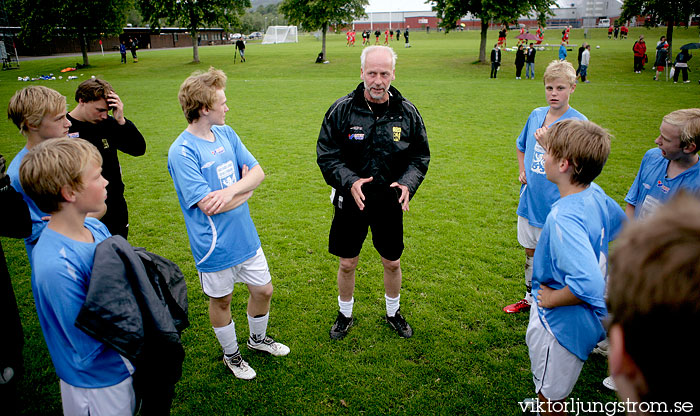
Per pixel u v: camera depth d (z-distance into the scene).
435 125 11.38
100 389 1.80
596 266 1.81
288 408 2.70
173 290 2.05
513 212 5.84
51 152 1.66
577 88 16.86
